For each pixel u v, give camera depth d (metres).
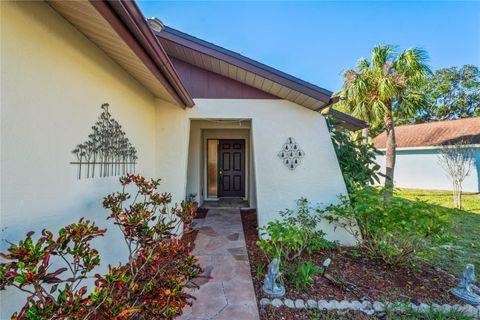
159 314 1.52
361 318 2.45
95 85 2.56
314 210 4.52
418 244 3.48
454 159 9.09
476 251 4.21
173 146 4.69
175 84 3.44
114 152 2.99
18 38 1.60
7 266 1.14
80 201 2.31
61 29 2.03
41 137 1.82
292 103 4.68
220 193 8.43
